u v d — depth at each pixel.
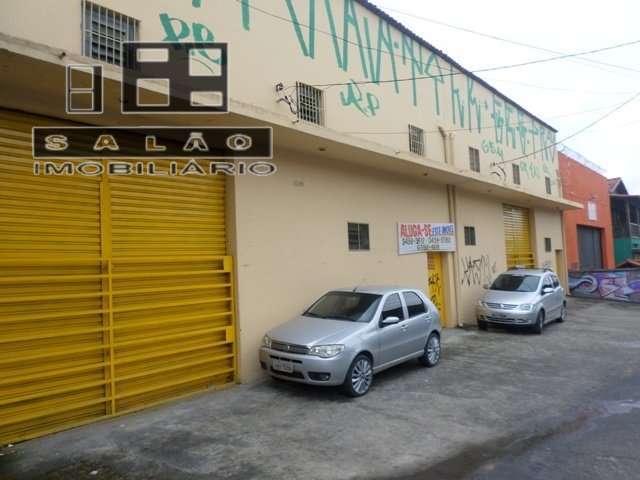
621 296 21.08
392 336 7.57
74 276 5.92
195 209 7.53
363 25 10.89
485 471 4.45
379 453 4.88
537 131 21.38
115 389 6.21
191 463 4.68
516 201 18.47
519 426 5.65
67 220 6.04
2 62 4.76
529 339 11.72
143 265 6.71
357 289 8.23
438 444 5.11
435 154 13.30
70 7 5.79
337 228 9.88
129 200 6.71
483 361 9.18
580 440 5.18
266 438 5.29
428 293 12.81
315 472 4.46
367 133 10.70
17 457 4.88
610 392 7.06
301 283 8.87
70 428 5.65
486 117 16.66
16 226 5.59
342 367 6.57
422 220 12.84
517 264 18.61
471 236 15.43
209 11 7.39
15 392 5.37
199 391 7.13
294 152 8.98
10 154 5.61
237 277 7.76
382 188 11.41
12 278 5.39
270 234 8.36
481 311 13.02
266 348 7.12
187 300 7.18
